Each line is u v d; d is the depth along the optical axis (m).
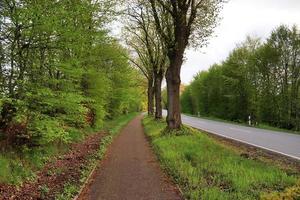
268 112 49.09
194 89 91.62
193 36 25.61
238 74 56.22
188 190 9.83
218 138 23.28
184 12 22.64
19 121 11.18
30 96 11.80
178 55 23.67
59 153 15.08
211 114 74.31
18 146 11.78
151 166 14.30
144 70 54.53
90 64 22.95
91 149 18.48
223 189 9.73
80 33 13.81
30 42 12.25
